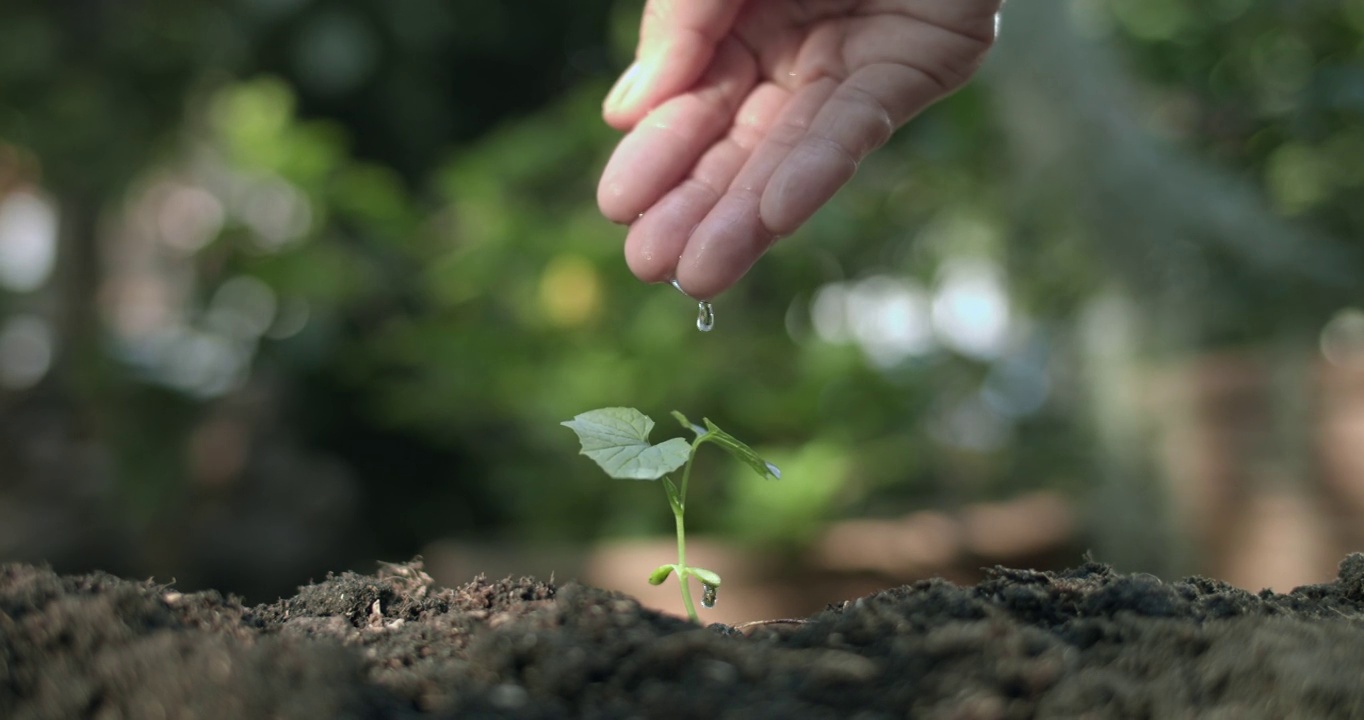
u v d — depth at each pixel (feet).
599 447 3.74
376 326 15.11
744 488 9.37
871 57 4.76
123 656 2.73
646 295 11.14
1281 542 9.64
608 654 2.82
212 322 15.19
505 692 2.75
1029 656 2.76
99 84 15.60
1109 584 3.36
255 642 3.04
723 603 8.84
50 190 17.62
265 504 16.97
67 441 19.43
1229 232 10.46
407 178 16.67
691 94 4.82
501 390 11.32
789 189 4.24
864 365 10.93
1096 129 10.57
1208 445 10.14
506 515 16.11
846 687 2.68
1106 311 10.95
